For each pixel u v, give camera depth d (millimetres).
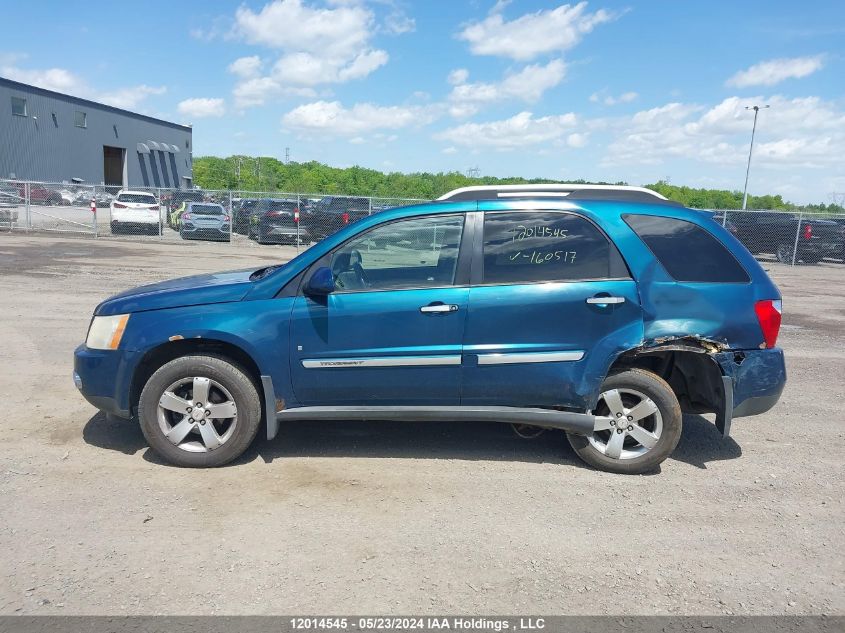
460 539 3686
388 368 4449
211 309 4469
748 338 4523
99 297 11250
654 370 4941
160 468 4523
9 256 17031
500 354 4422
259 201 24391
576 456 4938
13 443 4887
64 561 3359
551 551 3590
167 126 71875
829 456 5098
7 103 49812
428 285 4480
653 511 4094
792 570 3469
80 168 57906
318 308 4430
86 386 4598
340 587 3201
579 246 4516
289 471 4527
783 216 22406
